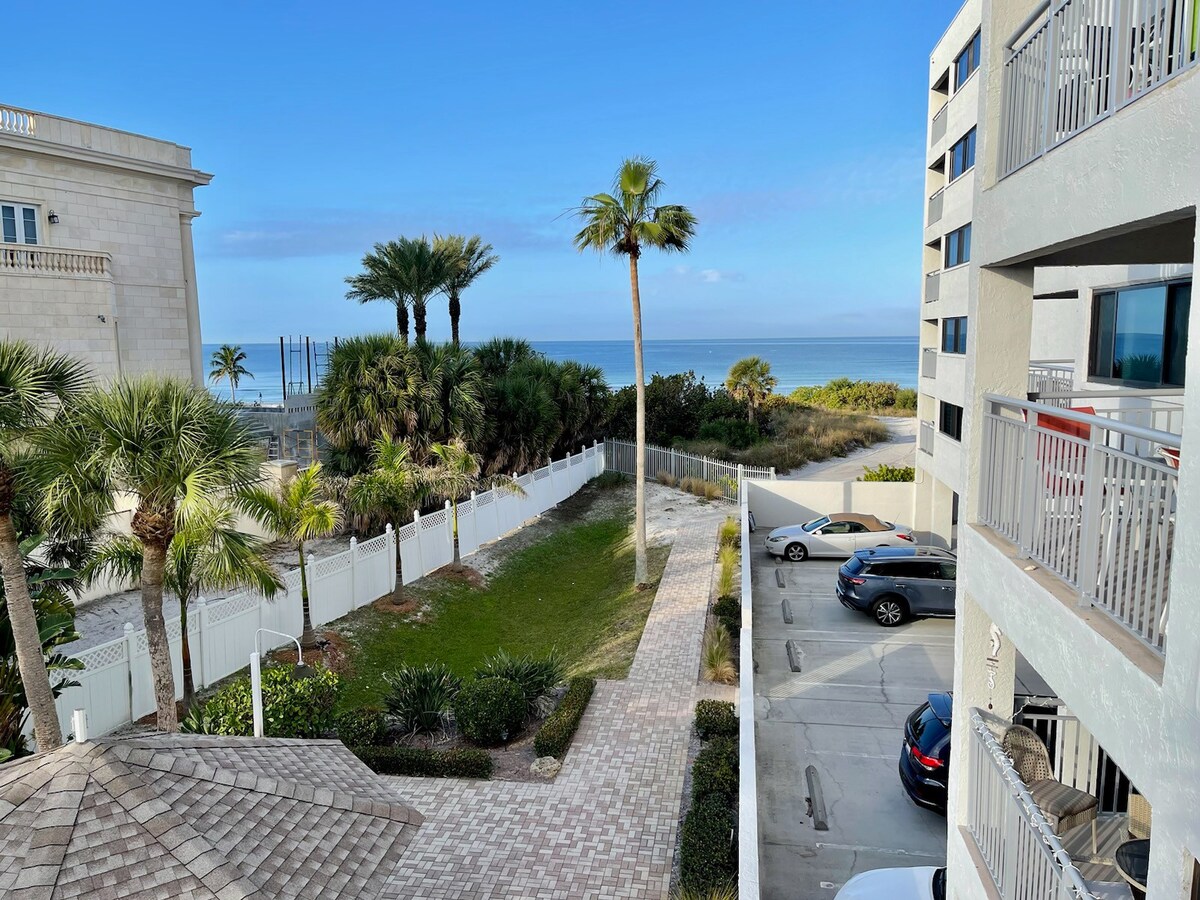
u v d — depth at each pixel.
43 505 9.80
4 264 20.88
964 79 20.00
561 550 25.02
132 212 25.17
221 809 5.93
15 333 21.08
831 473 38.31
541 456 30.12
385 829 6.54
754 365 45.50
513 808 11.04
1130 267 11.01
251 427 11.11
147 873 5.24
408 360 23.83
